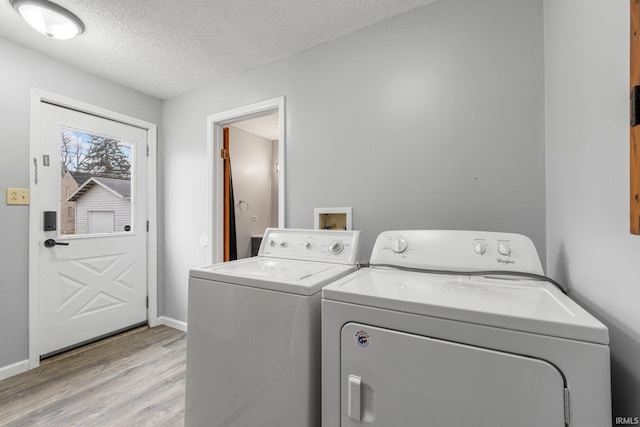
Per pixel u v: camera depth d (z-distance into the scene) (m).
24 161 1.96
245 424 1.05
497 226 1.40
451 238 1.18
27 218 1.98
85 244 2.31
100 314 2.41
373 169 1.73
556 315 0.65
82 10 1.61
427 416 0.74
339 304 0.87
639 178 0.51
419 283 0.98
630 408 0.60
